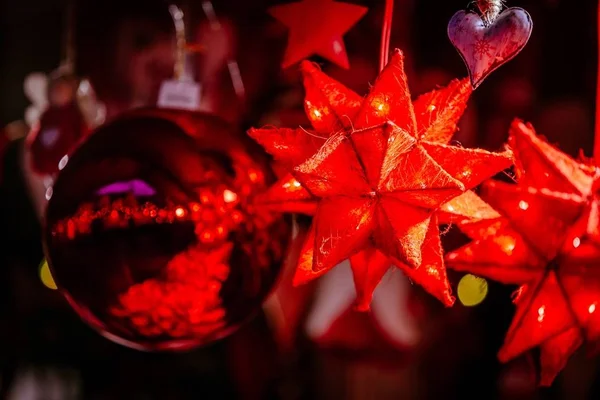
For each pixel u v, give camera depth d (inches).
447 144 18.7
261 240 20.0
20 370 35.5
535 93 33.0
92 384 33.6
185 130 20.0
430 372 35.9
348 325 30.6
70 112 25.5
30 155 25.4
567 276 19.0
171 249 19.3
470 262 19.2
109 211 19.3
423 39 32.4
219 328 20.4
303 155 18.5
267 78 29.5
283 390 34.6
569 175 19.1
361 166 17.6
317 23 21.0
